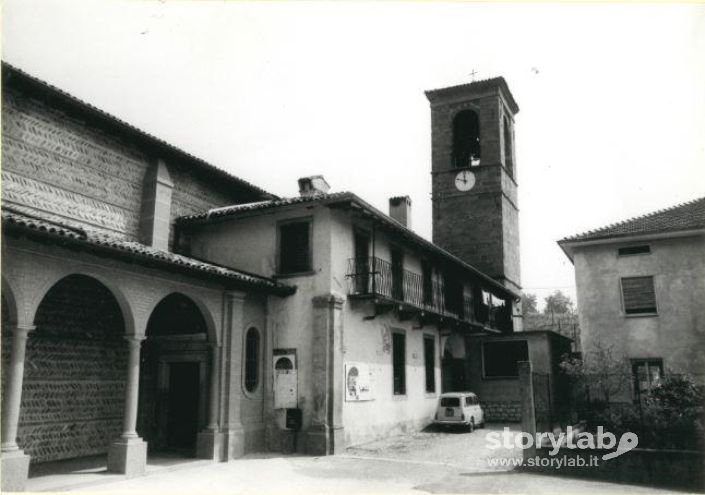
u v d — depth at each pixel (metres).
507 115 35.94
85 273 10.87
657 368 19.00
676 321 18.98
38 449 12.49
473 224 32.31
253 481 11.06
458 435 18.28
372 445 15.95
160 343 15.38
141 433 14.88
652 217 21.20
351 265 16.41
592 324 19.97
